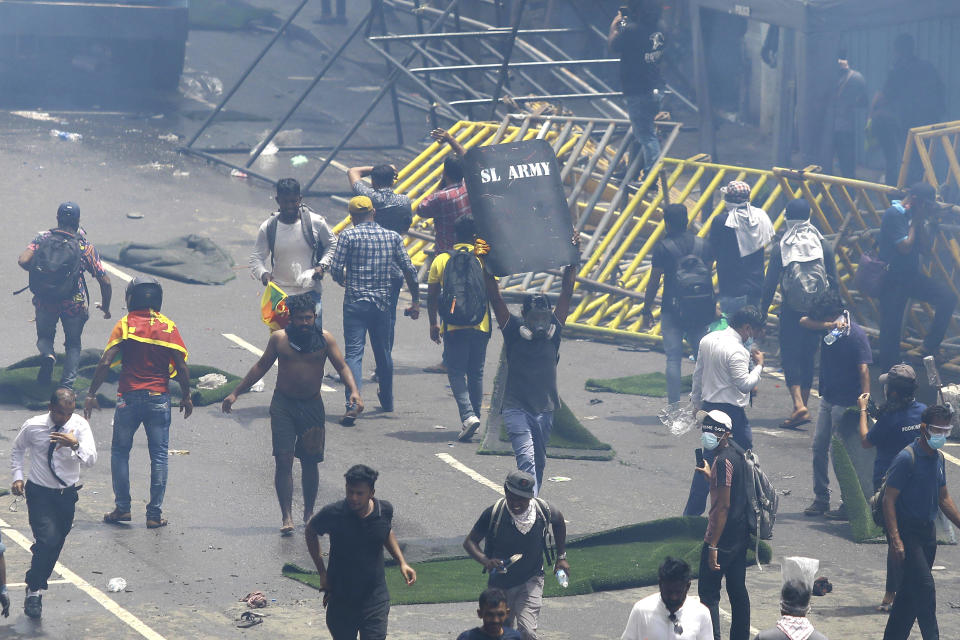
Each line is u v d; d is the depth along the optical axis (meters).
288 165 91.12
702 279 50.91
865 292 57.91
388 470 45.34
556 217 39.66
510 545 29.52
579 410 53.41
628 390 55.75
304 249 49.09
